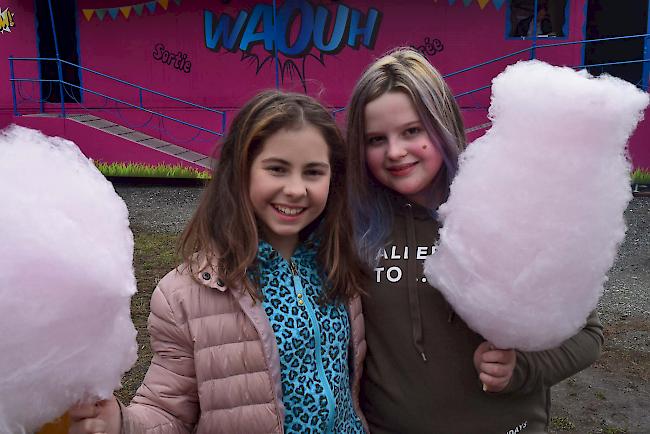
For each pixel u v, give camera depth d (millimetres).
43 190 1189
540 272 1458
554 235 1449
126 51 11547
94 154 11078
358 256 1786
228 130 1667
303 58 11219
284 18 11133
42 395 1185
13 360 1130
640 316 5094
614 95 1400
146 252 6848
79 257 1155
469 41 10727
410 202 1870
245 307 1546
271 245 1696
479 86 10828
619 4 10922
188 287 1566
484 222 1502
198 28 11336
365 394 1862
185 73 11492
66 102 12281
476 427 1765
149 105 11625
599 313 5180
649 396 3746
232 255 1580
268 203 1582
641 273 6340
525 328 1502
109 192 1313
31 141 1285
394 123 1741
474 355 1703
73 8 11789
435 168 1785
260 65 11297
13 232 1116
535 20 9805
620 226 1517
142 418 1454
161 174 11008
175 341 1553
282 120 1537
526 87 1488
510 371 1624
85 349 1200
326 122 1613
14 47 11570
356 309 1791
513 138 1501
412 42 10875
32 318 1120
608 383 3916
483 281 1508
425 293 1780
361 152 1808
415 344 1768
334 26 11023
